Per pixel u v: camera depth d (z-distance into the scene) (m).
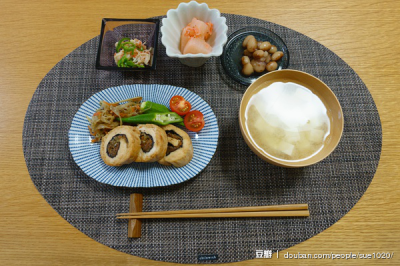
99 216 0.35
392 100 0.40
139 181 0.35
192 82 0.41
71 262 0.34
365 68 0.41
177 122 0.38
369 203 0.36
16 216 0.35
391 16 0.44
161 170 0.35
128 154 0.34
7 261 0.34
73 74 0.41
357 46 0.42
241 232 0.35
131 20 0.40
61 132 0.39
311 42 0.42
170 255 0.34
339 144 0.38
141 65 0.39
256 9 0.44
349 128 0.39
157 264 0.34
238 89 0.40
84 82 0.41
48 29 0.43
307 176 0.37
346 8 0.44
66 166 0.37
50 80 0.41
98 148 0.37
